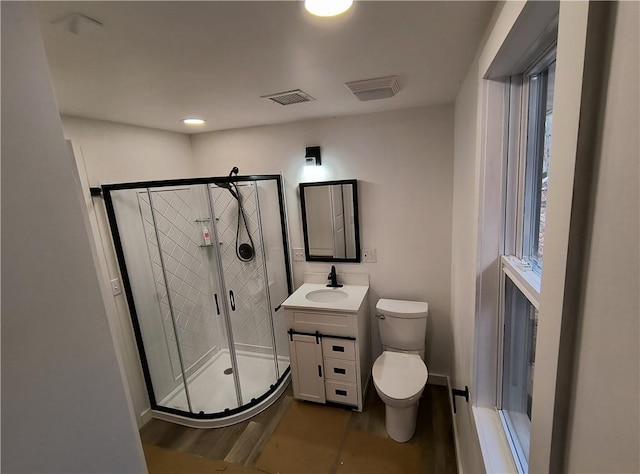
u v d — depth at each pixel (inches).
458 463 72.4
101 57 44.6
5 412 18.8
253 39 42.0
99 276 25.5
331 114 93.6
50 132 21.9
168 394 100.9
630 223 14.0
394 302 100.3
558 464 21.5
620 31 14.4
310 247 108.5
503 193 45.9
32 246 20.5
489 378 52.8
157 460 80.6
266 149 106.6
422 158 92.7
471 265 56.9
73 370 22.9
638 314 13.7
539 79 40.9
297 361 96.0
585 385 18.3
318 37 42.4
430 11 36.5
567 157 18.4
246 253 104.7
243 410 92.9
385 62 52.7
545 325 22.0
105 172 84.8
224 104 74.5
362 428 86.8
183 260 102.1
